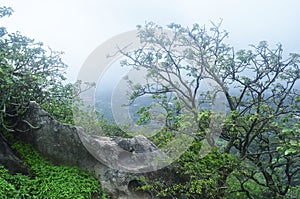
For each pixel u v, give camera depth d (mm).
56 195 4344
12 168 4672
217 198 5164
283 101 5391
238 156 5418
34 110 5293
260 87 5406
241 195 5781
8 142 5207
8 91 4746
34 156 5074
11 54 4988
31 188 4398
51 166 4934
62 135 5164
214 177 5027
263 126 5223
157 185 5203
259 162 5309
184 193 5324
